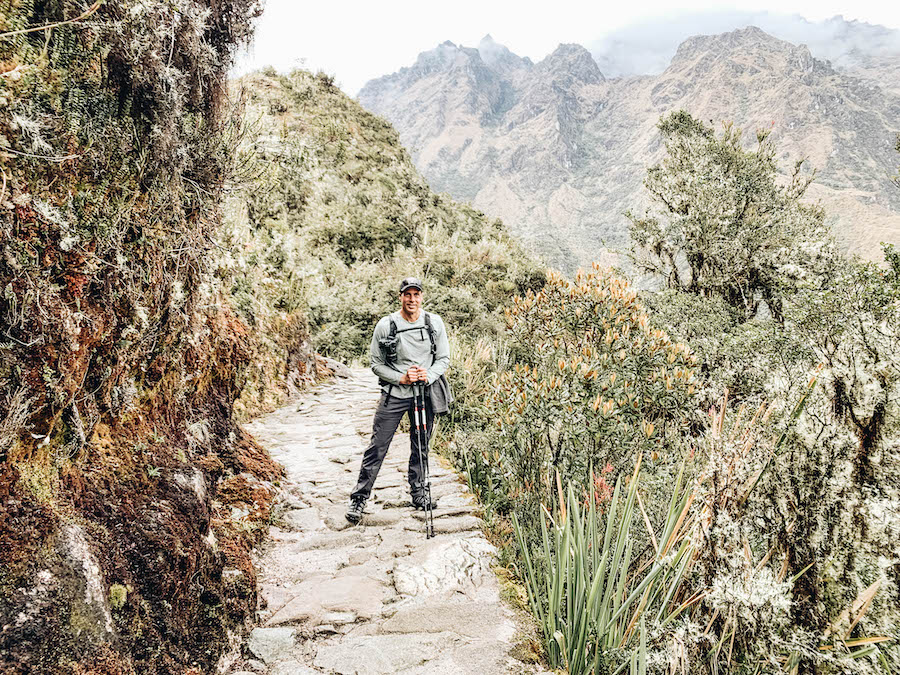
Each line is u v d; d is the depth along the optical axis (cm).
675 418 526
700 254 1320
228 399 439
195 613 242
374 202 2342
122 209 209
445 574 340
